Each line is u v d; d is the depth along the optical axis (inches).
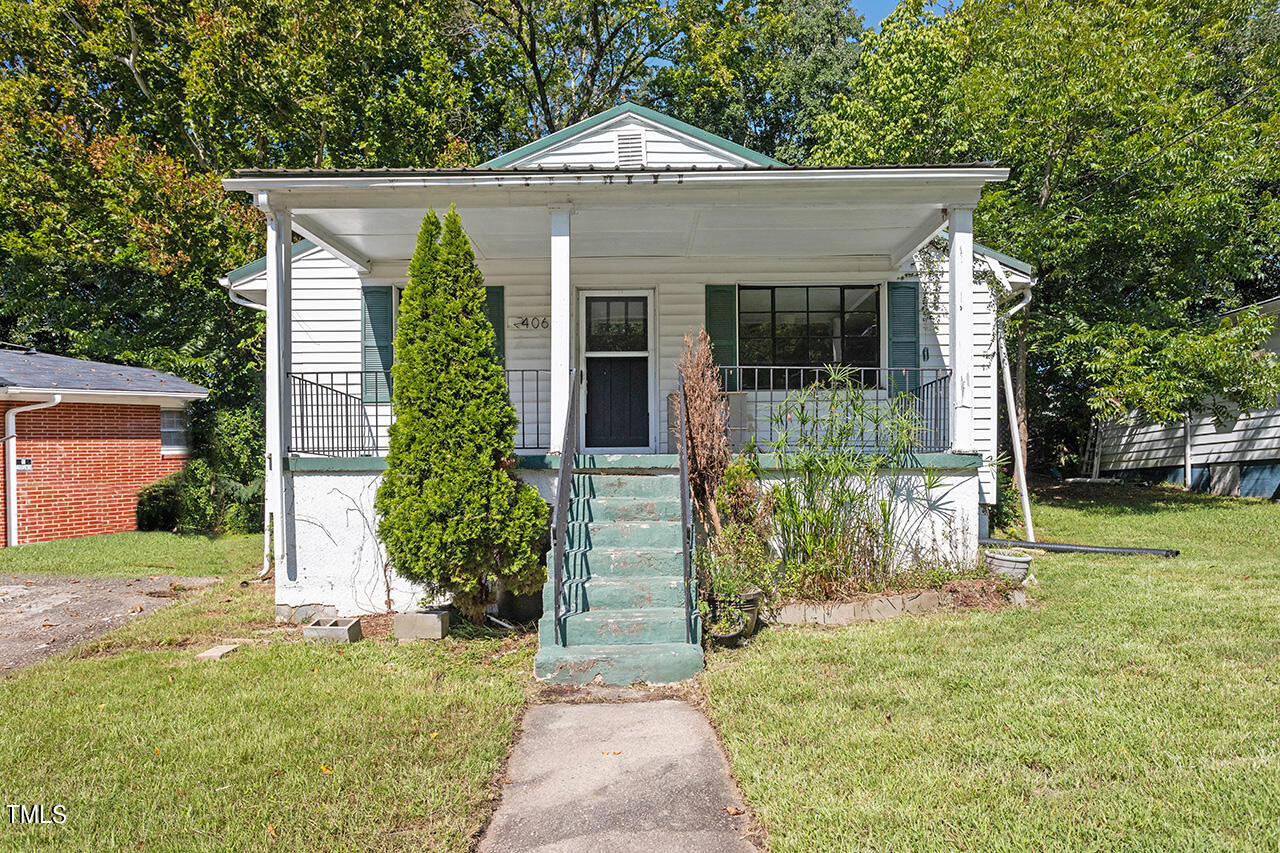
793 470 265.6
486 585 250.2
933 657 199.8
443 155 723.4
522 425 373.7
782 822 121.7
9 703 184.4
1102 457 773.3
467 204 274.7
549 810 132.0
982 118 543.8
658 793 137.3
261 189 265.9
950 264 276.5
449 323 240.1
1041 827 117.1
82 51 699.4
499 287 376.2
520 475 271.7
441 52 757.9
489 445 238.2
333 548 268.4
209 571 389.4
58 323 704.4
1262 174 496.1
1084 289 573.3
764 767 141.5
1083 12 506.0
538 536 243.8
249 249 658.8
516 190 270.1
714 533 255.8
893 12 729.6
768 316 379.2
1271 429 541.0
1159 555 340.8
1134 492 616.4
